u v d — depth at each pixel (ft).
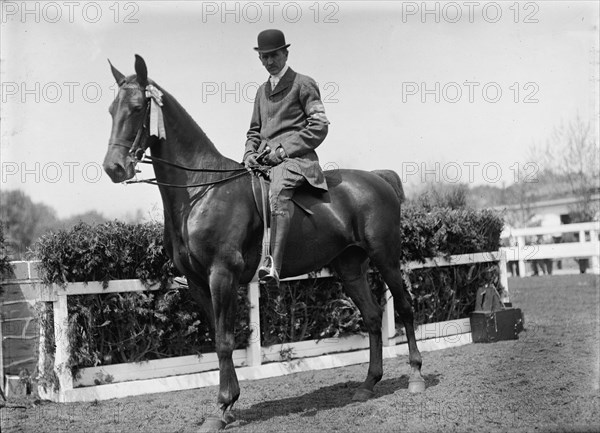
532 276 53.57
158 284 18.76
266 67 15.99
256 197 15.24
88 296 17.92
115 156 13.52
